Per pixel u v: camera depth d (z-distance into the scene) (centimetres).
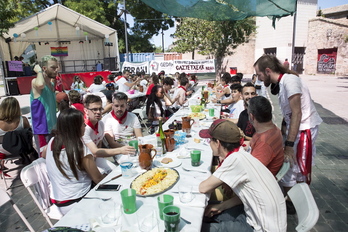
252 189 170
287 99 259
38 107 361
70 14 1725
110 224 151
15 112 377
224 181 173
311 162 270
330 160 447
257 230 174
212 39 1614
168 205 154
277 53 2520
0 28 1117
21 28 1695
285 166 215
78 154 207
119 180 210
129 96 774
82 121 209
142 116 642
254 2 452
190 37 1902
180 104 621
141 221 153
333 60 2331
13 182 400
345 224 279
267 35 2595
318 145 523
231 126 192
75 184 217
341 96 1138
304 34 2494
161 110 539
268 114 205
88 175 225
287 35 2416
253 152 207
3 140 369
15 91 1504
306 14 2455
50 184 244
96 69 1978
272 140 204
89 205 175
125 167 212
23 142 375
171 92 945
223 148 192
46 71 361
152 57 2244
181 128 362
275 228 166
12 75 1531
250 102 212
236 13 509
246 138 311
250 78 2161
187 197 177
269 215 167
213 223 196
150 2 450
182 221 154
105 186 197
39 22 1755
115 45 2019
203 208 167
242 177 170
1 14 1073
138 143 282
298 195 180
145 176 206
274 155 203
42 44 2002
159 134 259
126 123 339
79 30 1939
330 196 334
